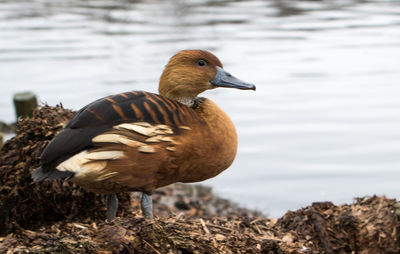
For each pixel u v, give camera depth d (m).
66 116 7.72
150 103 6.38
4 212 7.25
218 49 26.14
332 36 28.83
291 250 7.23
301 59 24.33
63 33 30.05
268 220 8.57
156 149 6.17
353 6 37.84
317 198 12.41
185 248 6.30
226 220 8.30
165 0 40.62
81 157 5.88
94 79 20.84
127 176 6.13
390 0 39.69
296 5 38.75
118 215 7.80
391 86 20.20
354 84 20.52
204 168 6.67
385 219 7.74
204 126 6.60
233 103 18.70
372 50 25.69
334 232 7.88
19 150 7.50
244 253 6.90
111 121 6.11
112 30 30.86
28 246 6.24
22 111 15.04
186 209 11.95
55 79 20.81
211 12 36.28
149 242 6.11
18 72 21.98
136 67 22.47
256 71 22.39
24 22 33.44
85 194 7.45
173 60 7.29
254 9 37.34
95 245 5.94
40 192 7.28
